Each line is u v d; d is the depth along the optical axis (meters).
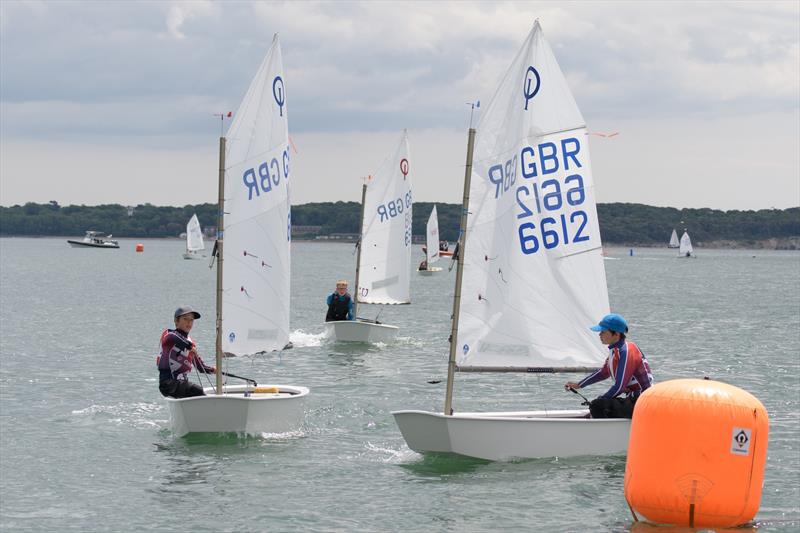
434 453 17.05
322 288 83.81
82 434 19.70
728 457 12.54
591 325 18.36
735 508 12.63
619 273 132.50
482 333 18.00
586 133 18.30
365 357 32.69
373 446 18.53
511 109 18.08
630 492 13.23
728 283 101.50
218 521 14.10
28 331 41.84
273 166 20.91
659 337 41.91
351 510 14.53
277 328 21.06
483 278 18.00
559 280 18.30
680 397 12.75
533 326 18.22
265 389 20.34
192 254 165.62
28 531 13.75
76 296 68.06
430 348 35.44
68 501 15.09
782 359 33.75
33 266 130.38
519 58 18.11
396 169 41.22
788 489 15.79
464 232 17.89
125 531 13.72
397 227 41.47
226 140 20.38
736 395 12.75
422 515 14.26
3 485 15.96
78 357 32.59
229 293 20.42
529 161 18.16
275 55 20.92
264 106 20.77
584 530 13.53
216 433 18.98
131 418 21.48
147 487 15.80
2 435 19.64
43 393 25.00
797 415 22.44
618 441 17.27
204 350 34.81
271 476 16.36
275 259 20.98
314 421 21.00
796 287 92.00
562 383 26.88
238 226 20.48
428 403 23.56
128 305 59.16
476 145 17.97
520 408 23.19
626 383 17.22
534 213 18.19
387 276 41.44
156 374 28.59
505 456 16.95
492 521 13.98
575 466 16.66
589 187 18.34
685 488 12.61
